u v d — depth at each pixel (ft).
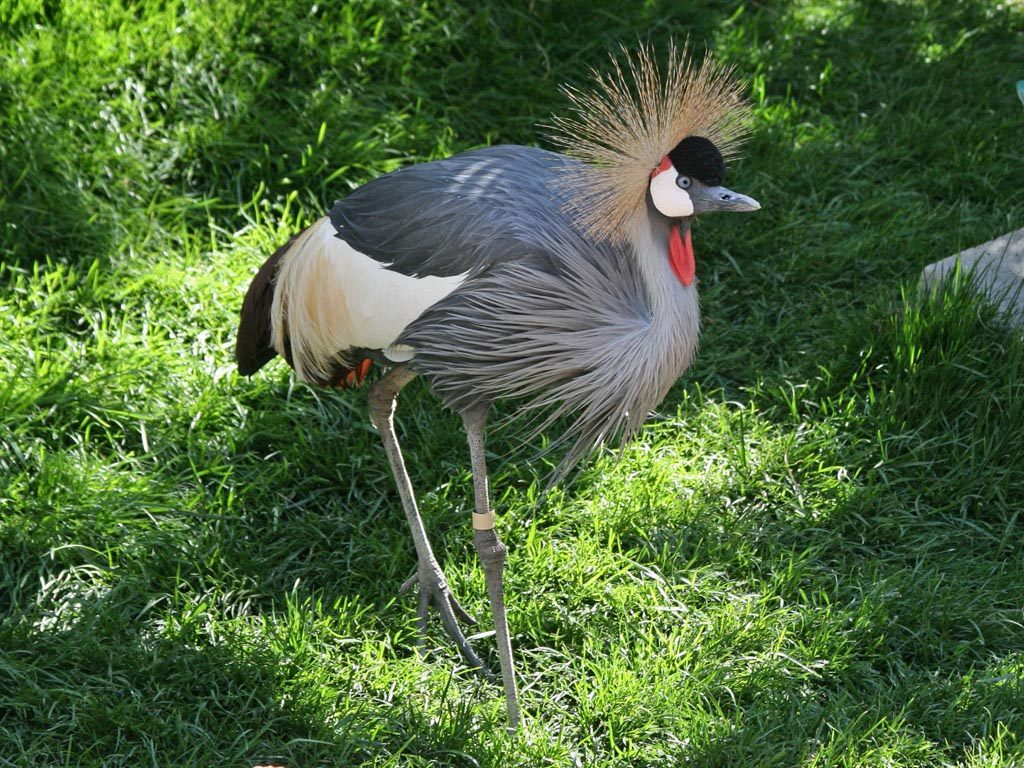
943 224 35.50
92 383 27.89
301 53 36.32
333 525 26.45
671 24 40.68
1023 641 24.43
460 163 22.29
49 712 21.57
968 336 29.84
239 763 21.17
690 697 22.84
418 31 37.86
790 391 30.37
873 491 27.37
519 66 37.93
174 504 26.11
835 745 21.58
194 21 35.76
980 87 40.68
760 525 27.17
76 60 33.55
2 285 30.07
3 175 31.37
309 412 28.78
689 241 20.71
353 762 21.53
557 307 20.34
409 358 22.11
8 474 25.89
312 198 33.27
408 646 23.91
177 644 23.04
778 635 24.27
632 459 28.35
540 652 24.25
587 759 22.02
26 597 24.02
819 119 39.50
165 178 33.40
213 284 30.83
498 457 28.35
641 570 25.64
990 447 28.30
